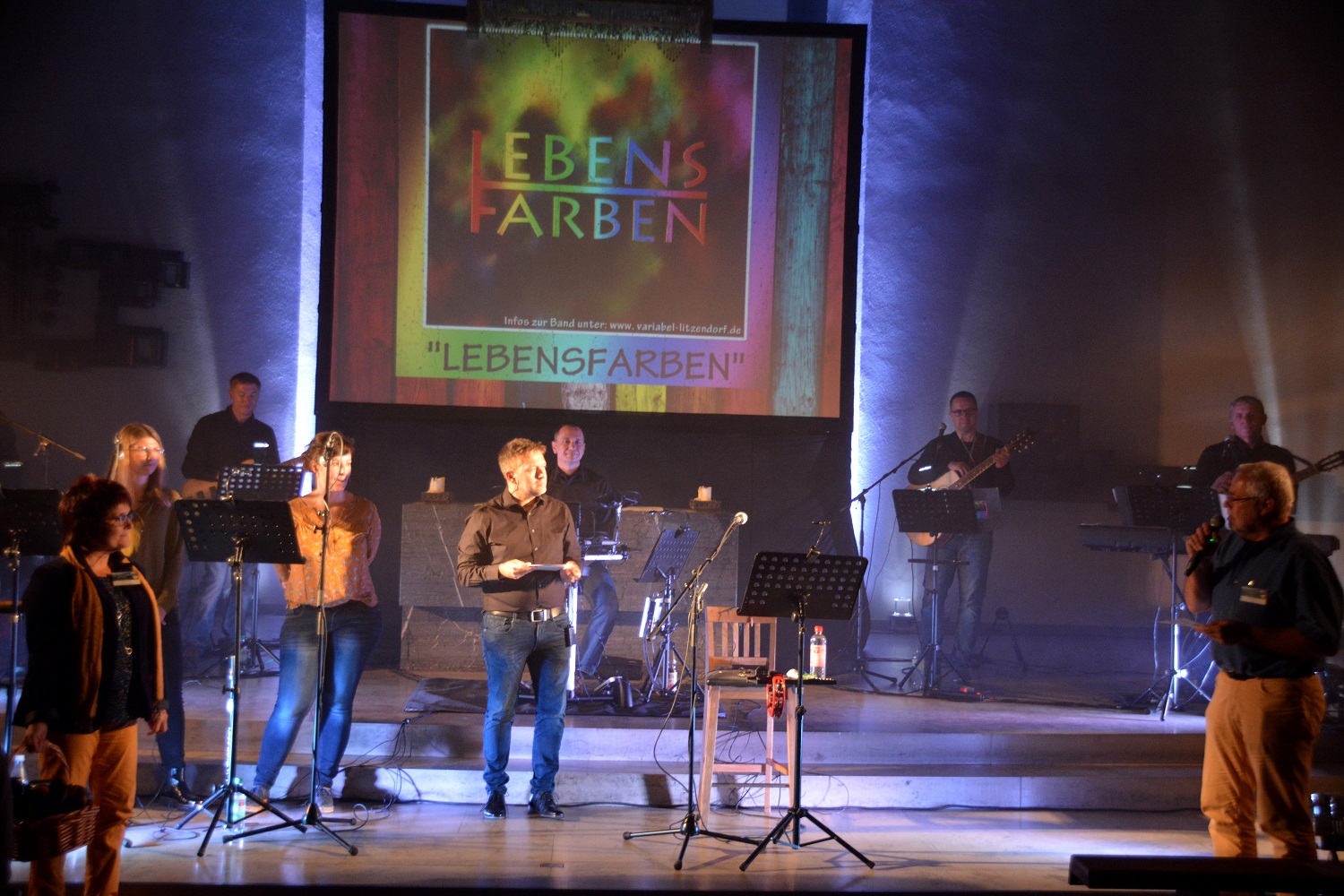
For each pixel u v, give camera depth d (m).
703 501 6.60
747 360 7.30
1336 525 7.70
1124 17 7.86
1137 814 4.93
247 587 6.87
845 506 7.28
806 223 7.29
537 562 4.61
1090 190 7.83
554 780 4.72
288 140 7.59
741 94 7.26
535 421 7.20
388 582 7.00
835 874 4.00
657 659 6.20
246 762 4.83
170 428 7.44
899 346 7.79
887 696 6.16
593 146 7.23
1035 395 7.77
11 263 7.27
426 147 7.14
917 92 7.83
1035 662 7.49
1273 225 7.82
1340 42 7.86
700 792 4.62
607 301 7.25
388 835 4.36
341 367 7.11
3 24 7.37
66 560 3.39
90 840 3.36
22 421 7.29
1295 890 2.81
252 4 7.59
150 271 7.38
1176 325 7.80
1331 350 7.78
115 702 3.45
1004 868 4.12
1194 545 3.94
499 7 6.25
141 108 7.46
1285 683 3.58
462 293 7.18
